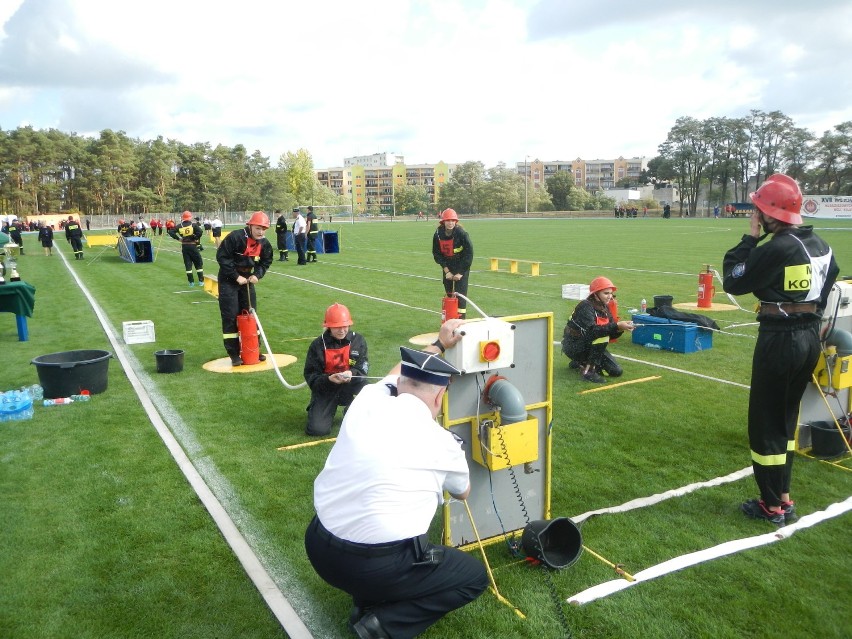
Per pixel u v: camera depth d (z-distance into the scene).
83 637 3.33
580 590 3.66
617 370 8.12
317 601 3.62
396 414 2.99
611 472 5.31
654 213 100.50
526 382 4.05
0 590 3.74
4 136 94.31
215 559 4.07
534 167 183.50
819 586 3.66
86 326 12.41
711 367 8.57
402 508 2.90
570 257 25.36
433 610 3.13
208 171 106.25
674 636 3.25
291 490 5.03
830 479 5.08
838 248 26.14
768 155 98.44
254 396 7.58
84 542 4.27
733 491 4.91
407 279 19.03
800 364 4.24
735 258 4.47
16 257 30.05
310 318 12.84
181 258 28.42
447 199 130.12
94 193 101.12
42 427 6.48
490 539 4.09
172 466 5.51
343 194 183.62
